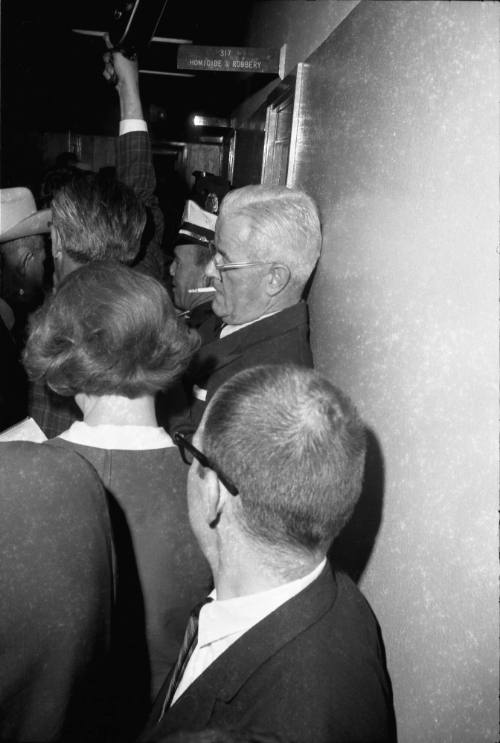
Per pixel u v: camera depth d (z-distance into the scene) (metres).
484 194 0.80
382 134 1.25
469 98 0.86
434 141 0.98
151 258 2.38
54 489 0.95
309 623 0.88
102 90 6.26
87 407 1.15
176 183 6.45
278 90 2.67
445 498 0.89
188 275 2.59
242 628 0.92
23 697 0.93
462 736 0.79
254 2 3.48
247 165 3.82
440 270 0.94
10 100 5.00
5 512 0.92
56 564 0.93
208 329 2.20
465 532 0.82
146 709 1.15
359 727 0.81
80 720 1.00
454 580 0.85
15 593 0.91
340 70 1.61
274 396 0.88
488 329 0.78
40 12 4.52
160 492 1.13
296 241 1.75
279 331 1.80
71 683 0.95
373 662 0.88
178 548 1.14
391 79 1.20
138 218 1.87
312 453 0.85
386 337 1.18
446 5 0.95
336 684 0.83
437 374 0.94
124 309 1.10
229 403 0.90
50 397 1.58
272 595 0.91
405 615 1.02
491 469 0.76
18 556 0.91
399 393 1.10
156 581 1.12
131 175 2.48
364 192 1.36
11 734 0.93
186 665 1.01
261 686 0.84
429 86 1.01
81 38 4.97
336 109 1.64
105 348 1.08
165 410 1.79
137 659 1.14
